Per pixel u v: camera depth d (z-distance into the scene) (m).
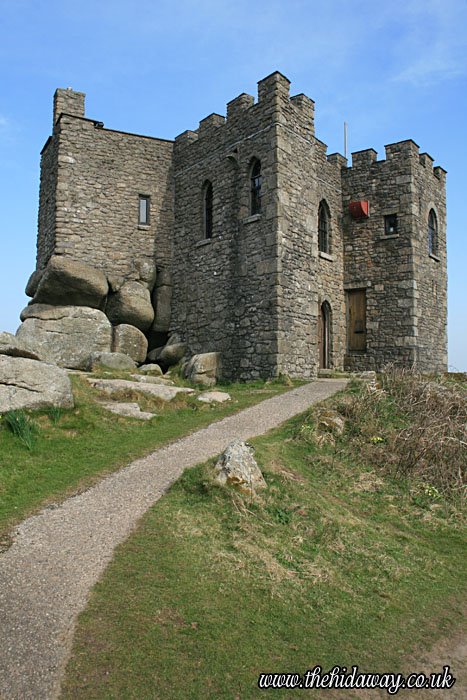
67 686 4.04
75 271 17.48
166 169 20.30
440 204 22.03
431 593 6.27
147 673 4.26
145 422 10.94
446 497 9.12
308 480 8.73
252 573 5.85
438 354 21.11
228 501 7.20
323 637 5.10
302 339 16.53
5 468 7.98
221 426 10.98
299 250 16.69
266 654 4.71
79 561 5.69
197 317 18.64
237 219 17.31
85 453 9.00
